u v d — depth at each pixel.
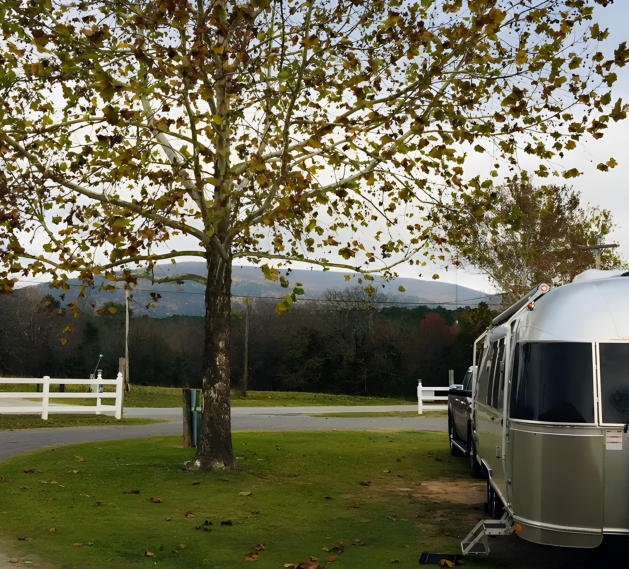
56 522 9.21
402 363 78.81
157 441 17.48
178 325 81.69
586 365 6.95
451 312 81.50
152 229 11.04
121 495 11.00
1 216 11.01
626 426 6.78
